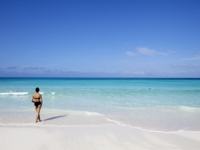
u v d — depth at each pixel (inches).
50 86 1518.2
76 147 234.5
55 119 414.9
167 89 1283.2
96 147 235.8
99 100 733.3
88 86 1569.9
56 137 275.9
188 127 361.7
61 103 655.1
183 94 967.0
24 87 1334.9
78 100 729.0
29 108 545.0
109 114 478.0
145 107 582.9
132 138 277.9
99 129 330.6
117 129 333.1
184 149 234.1
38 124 365.4
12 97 781.9
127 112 504.4
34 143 246.8
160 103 668.7
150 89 1282.0
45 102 675.4
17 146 234.2
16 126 343.6
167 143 257.1
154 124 381.4
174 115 469.1
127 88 1355.8
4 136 275.6
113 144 248.8
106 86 1595.7
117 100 737.6
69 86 1544.0
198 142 263.4
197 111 520.7
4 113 471.5
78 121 398.0
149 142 260.4
